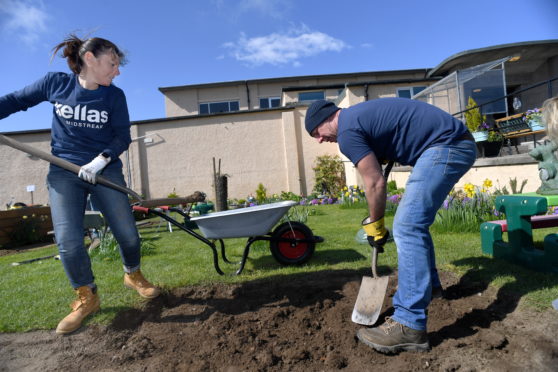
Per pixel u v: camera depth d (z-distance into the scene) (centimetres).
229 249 480
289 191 1466
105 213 262
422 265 201
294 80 1917
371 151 208
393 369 185
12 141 230
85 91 245
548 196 314
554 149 404
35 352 220
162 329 241
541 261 282
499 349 194
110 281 343
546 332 202
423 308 200
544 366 177
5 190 1464
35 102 256
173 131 1494
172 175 1488
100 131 255
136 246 274
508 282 269
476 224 470
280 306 268
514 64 1398
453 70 1440
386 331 202
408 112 209
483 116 1052
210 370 191
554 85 1366
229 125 1495
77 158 249
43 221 829
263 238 353
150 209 313
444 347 200
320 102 232
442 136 206
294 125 1481
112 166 262
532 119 816
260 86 1939
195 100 1925
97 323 252
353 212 827
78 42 240
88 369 200
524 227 304
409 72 1888
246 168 1491
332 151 1484
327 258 390
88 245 605
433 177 203
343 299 271
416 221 204
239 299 286
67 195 244
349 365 191
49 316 267
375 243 230
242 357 201
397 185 1178
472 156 212
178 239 599
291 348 208
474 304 249
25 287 346
